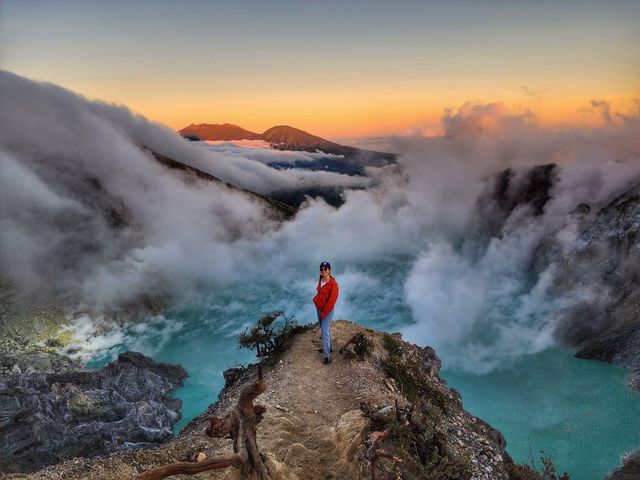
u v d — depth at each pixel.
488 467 9.16
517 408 35.41
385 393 10.56
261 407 5.13
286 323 14.14
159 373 42.22
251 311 85.00
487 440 10.69
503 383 42.22
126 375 38.19
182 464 4.43
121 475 7.03
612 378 37.50
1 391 27.48
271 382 11.15
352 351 12.32
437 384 14.41
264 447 7.65
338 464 6.92
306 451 7.37
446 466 7.33
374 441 6.16
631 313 45.78
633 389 34.78
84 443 25.11
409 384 11.88
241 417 4.92
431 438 7.83
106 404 31.53
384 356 13.06
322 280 11.89
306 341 13.49
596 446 27.38
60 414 28.64
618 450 26.69
